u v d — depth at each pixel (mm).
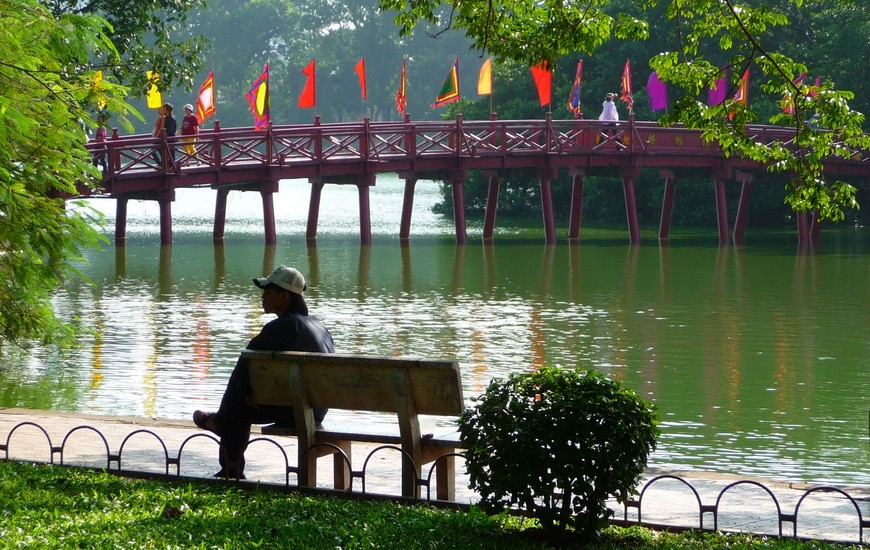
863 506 8758
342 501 8336
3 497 8227
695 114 12812
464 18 13648
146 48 28656
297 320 8867
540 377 7402
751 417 15047
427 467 9930
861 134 12852
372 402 8398
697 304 26219
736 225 46688
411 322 23109
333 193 88000
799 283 30516
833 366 18734
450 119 70938
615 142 44125
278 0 134750
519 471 7199
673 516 8383
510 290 28688
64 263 14219
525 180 66375
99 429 11414
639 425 7242
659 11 61062
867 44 55312
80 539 7133
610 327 22672
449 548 7199
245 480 8938
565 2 13500
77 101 12141
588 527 7301
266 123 40219
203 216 60594
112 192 35125
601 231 52750
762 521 8266
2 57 10141
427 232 49812
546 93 43344
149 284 29297
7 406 14953
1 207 12648
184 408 14930
